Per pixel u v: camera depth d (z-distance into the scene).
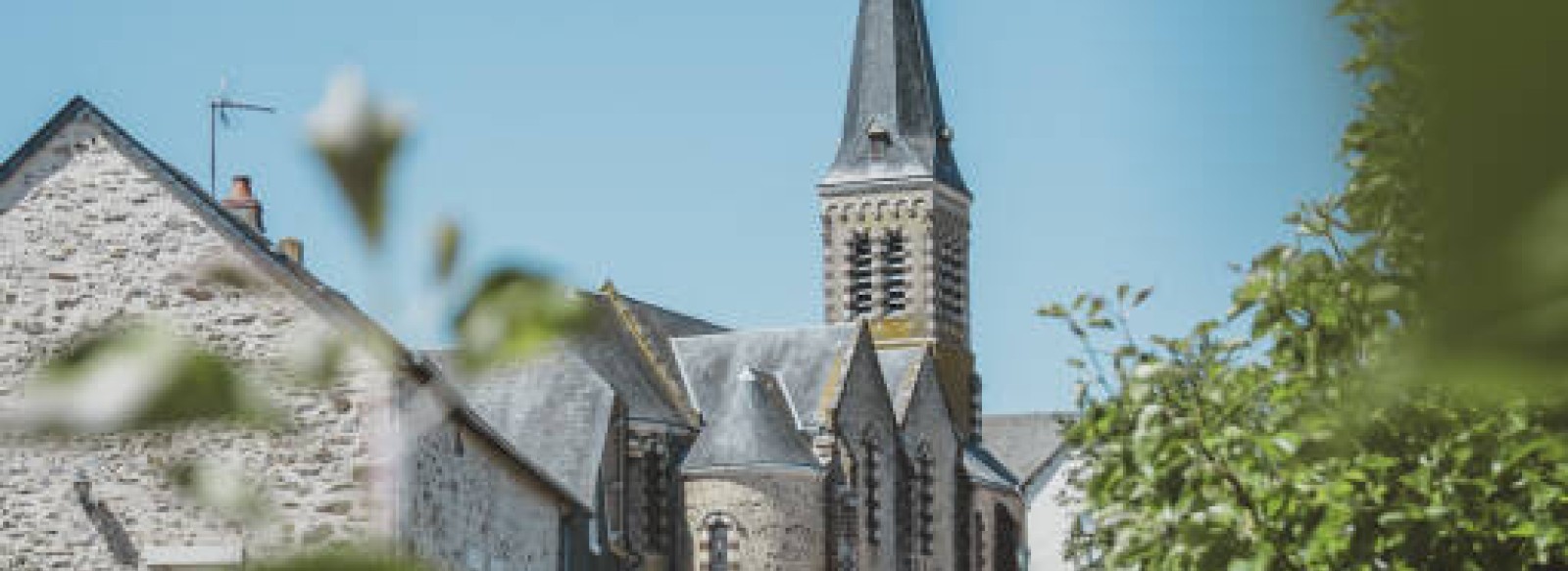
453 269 3.19
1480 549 15.89
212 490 4.04
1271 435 15.59
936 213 99.50
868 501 78.25
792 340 78.62
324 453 28.47
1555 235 2.22
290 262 31.38
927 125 101.56
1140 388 16.77
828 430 74.69
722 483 72.00
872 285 99.56
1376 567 16.20
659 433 72.25
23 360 31.28
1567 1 2.20
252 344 30.33
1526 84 2.22
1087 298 17.50
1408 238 3.13
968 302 101.25
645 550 71.00
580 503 44.16
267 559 4.07
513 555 37.56
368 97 2.97
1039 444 109.44
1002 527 90.31
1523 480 15.33
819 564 73.56
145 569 30.17
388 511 28.00
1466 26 2.24
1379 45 2.84
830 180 100.88
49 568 30.38
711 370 77.94
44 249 31.67
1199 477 15.92
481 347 3.31
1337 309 15.38
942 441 85.44
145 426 3.53
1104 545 19.95
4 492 30.61
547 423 61.22
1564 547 15.72
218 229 31.09
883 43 102.75
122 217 31.48
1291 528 15.88
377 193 2.96
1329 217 13.83
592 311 3.69
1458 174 2.26
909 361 84.75
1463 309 2.29
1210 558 15.86
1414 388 3.71
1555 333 2.27
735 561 71.50
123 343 3.54
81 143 31.80
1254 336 16.72
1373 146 4.24
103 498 30.45
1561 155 2.21
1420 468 15.09
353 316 30.41
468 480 33.59
